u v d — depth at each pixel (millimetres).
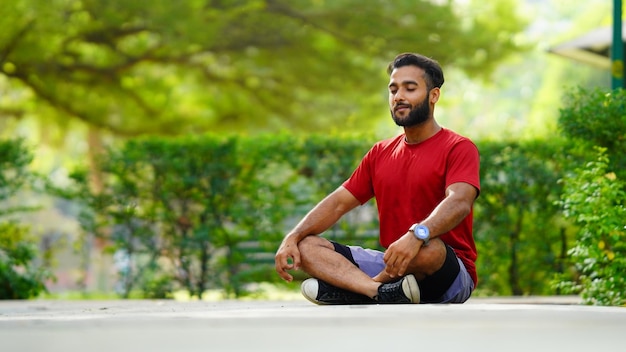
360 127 22859
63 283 16297
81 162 12227
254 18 20875
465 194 5598
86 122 21906
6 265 11516
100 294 12875
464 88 28469
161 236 11727
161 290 11656
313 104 23062
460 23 21141
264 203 11656
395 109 5844
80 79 21266
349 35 21219
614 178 7742
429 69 5855
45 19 19359
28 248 11750
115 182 11828
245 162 11672
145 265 11703
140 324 3941
